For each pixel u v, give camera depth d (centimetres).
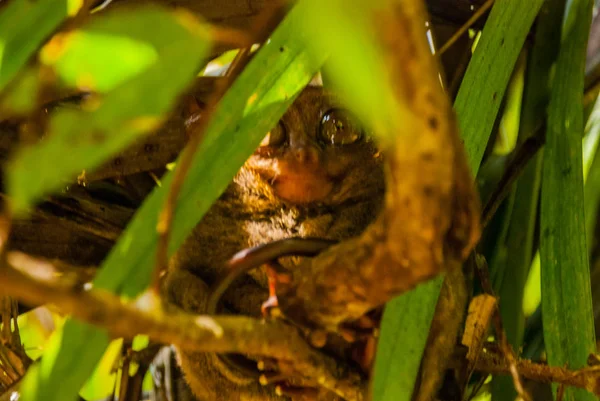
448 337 94
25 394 79
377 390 86
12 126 93
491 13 90
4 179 93
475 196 73
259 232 98
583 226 94
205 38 53
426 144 62
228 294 97
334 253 84
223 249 98
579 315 93
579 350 93
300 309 85
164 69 52
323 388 91
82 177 98
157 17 52
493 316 93
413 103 58
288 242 88
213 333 77
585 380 91
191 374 96
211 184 83
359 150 98
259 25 68
